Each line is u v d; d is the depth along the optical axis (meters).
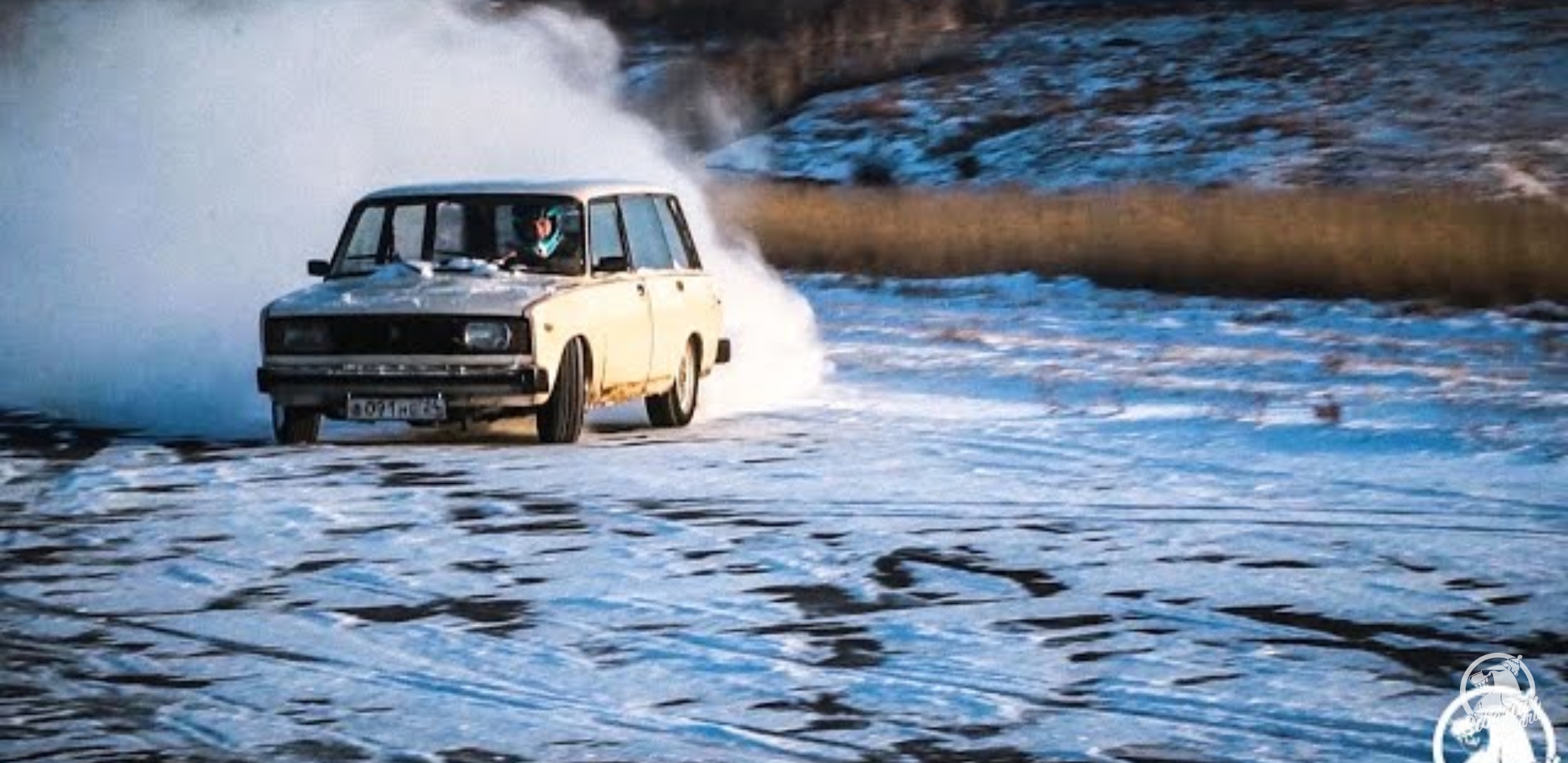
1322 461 36.72
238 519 31.95
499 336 38.22
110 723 21.31
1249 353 55.38
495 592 27.03
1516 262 71.31
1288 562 28.56
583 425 42.19
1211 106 143.88
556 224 41.03
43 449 39.19
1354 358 53.91
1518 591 26.84
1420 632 24.81
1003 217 91.44
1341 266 73.25
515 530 31.02
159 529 31.30
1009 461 37.31
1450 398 44.69
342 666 23.56
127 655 24.09
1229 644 24.25
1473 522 31.23
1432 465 36.22
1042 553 29.25
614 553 29.31
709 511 32.47
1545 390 46.38
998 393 47.53
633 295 41.12
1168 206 89.31
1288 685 22.47
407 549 29.70
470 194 41.69
